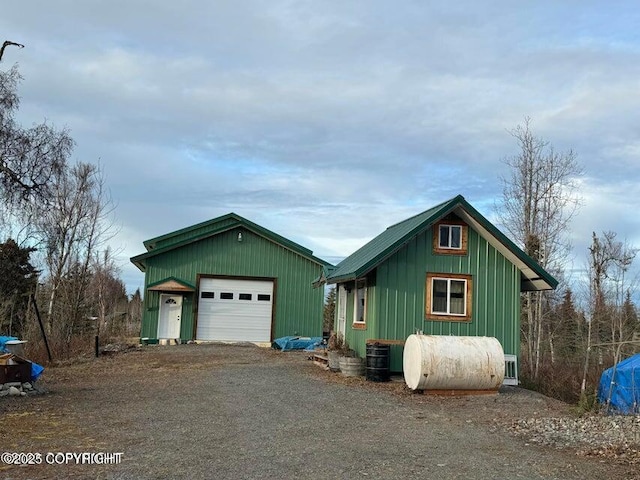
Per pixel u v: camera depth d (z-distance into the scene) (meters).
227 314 27.94
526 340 31.23
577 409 12.14
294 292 28.58
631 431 9.48
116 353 21.94
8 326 26.20
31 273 29.20
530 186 32.12
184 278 27.72
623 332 32.16
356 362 16.31
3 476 6.59
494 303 16.69
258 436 8.79
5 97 23.08
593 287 34.72
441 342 13.80
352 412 11.09
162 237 28.77
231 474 6.75
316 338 25.84
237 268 28.22
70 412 10.45
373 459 7.58
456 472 7.07
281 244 28.58
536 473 7.11
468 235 16.80
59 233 27.88
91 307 35.47
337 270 20.31
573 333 33.22
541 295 30.05
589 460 7.79
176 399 11.93
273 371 16.95
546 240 31.86
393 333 16.12
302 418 10.32
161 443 8.23
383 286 16.22
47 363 18.36
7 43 23.14
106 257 40.16
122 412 10.49
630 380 12.97
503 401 13.10
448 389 13.75
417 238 16.58
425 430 9.65
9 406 10.94
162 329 27.23
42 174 24.25
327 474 6.83
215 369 17.16
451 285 16.66
